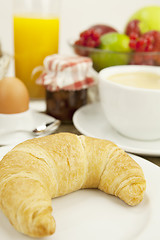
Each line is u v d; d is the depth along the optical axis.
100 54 0.71
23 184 0.45
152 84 0.63
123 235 0.46
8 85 0.62
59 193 0.49
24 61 0.74
